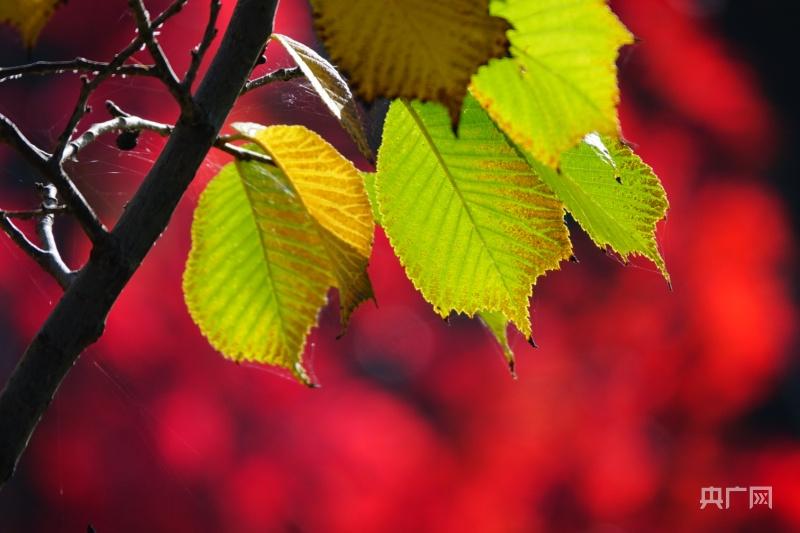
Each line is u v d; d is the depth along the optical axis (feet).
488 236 4.05
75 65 3.82
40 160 3.84
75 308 3.88
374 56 3.70
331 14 3.70
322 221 4.00
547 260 4.05
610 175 4.01
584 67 3.74
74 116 3.84
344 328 3.98
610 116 3.74
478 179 4.04
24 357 3.88
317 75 3.93
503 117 3.76
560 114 3.75
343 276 3.99
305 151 3.99
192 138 3.90
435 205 4.05
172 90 3.85
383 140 4.04
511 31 3.74
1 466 3.85
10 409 3.86
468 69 3.70
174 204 3.90
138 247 3.89
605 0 3.73
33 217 3.94
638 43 3.73
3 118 3.82
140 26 3.82
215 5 3.85
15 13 3.63
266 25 3.91
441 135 4.02
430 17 3.70
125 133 4.00
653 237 4.03
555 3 3.73
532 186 4.03
